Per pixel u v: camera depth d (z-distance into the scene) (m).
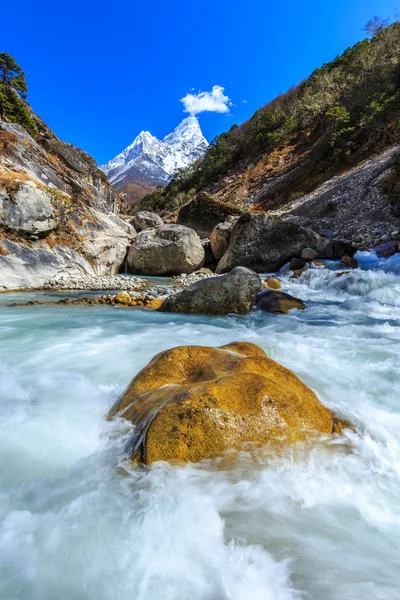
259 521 1.82
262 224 14.27
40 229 12.02
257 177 34.34
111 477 2.15
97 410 3.04
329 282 10.70
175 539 1.70
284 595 1.43
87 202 20.20
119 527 1.76
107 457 2.37
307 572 1.54
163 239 15.30
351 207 17.61
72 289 11.53
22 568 1.56
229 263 14.38
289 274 12.77
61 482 2.16
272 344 5.01
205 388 2.51
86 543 1.68
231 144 46.25
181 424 2.26
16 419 2.87
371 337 5.72
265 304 8.03
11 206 11.42
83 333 5.92
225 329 6.34
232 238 14.80
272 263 14.12
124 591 1.47
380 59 29.64
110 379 3.77
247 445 2.24
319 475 2.14
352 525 1.81
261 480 2.07
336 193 19.66
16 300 9.37
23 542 1.69
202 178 46.50
